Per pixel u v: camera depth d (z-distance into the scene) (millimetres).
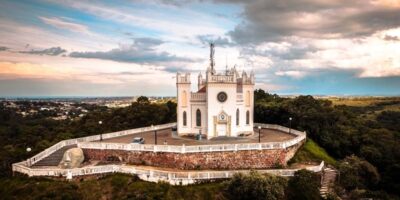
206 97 66000
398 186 56969
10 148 70438
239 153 51500
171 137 66375
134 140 59000
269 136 67125
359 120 88188
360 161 58938
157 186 44000
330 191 48688
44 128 95438
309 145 66062
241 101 69500
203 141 60844
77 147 55156
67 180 45531
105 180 46312
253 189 41969
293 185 46469
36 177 46500
